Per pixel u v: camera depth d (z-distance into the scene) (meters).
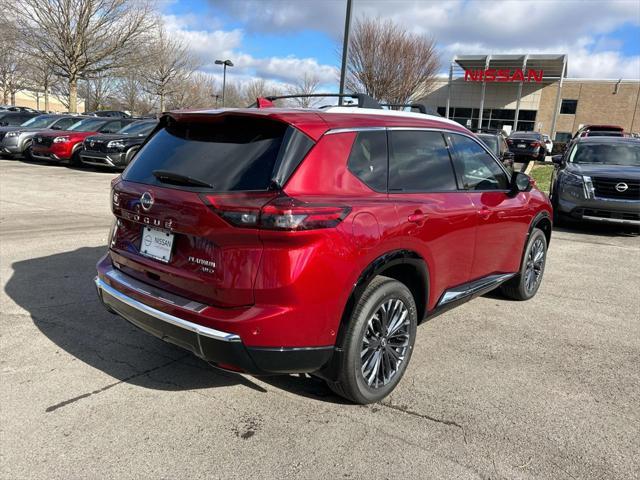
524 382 3.47
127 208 3.08
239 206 2.54
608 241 8.33
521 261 4.88
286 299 2.57
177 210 2.75
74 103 29.20
